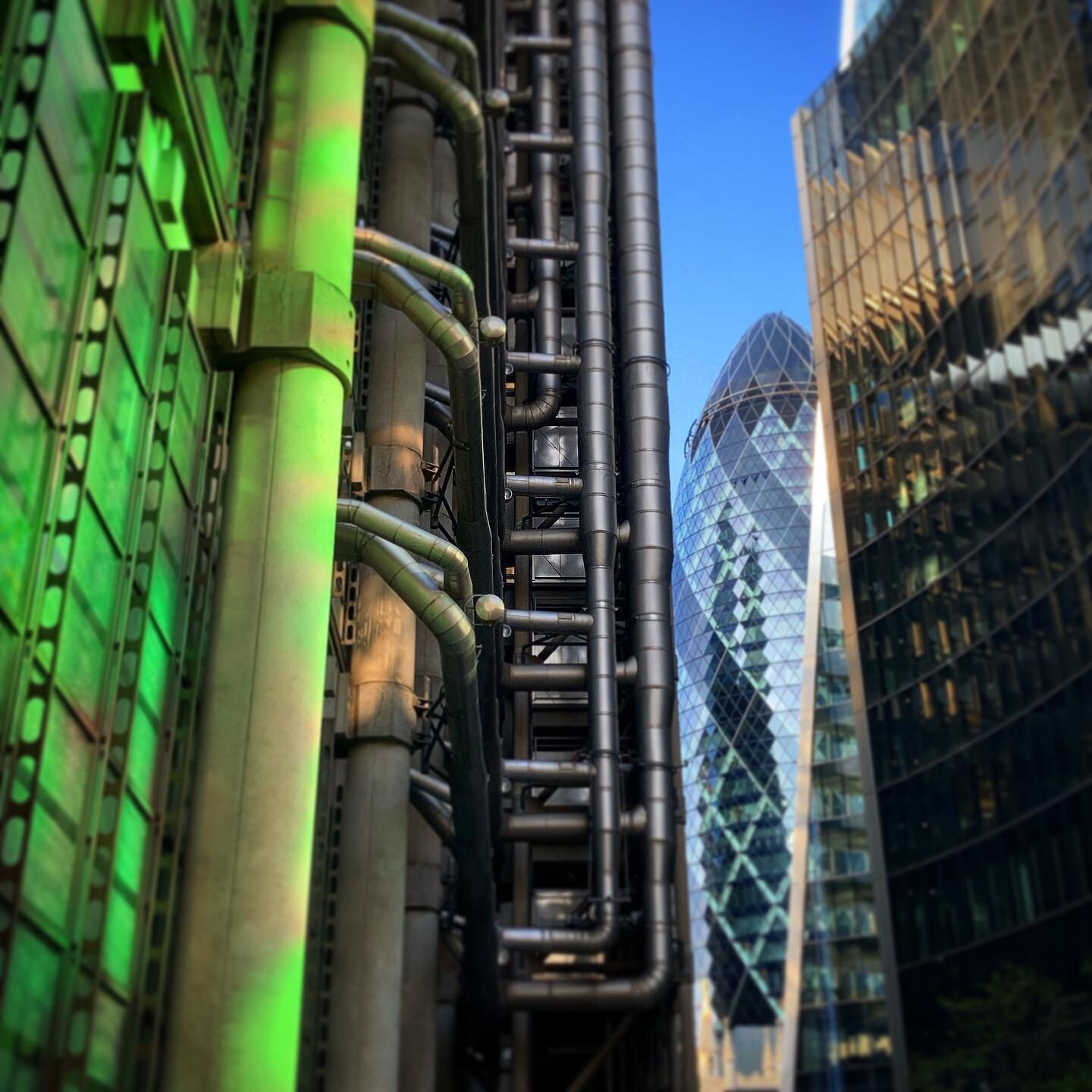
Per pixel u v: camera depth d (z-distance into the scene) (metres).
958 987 58.56
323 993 27.98
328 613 17.19
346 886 28.52
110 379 13.17
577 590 45.75
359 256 22.73
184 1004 14.70
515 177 52.25
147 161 14.31
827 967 85.62
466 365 23.22
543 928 38.34
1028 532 59.88
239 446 17.12
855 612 72.88
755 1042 87.38
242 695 16.02
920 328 73.00
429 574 27.64
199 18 15.67
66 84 11.93
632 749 43.22
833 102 87.62
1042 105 63.44
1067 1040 51.53
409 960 35.09
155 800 14.73
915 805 64.25
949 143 73.12
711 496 111.50
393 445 31.91
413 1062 33.97
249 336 17.17
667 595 41.12
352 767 29.70
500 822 37.28
